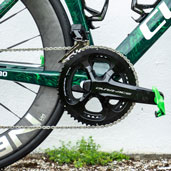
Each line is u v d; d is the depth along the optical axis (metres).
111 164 2.68
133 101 1.83
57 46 1.91
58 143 2.99
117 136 3.00
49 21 1.92
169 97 2.96
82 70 1.89
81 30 1.84
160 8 1.92
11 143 1.95
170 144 3.00
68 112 1.83
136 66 2.95
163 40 2.93
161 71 2.95
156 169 2.60
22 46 2.96
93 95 1.83
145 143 3.00
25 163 2.71
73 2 1.90
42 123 1.94
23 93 2.99
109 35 2.94
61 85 1.80
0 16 1.95
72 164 2.70
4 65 1.93
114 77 1.89
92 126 1.84
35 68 1.95
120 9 2.93
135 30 1.92
